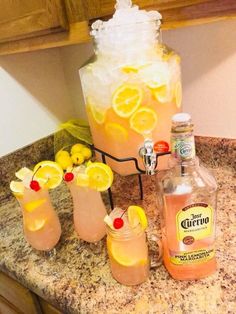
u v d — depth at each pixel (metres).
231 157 0.86
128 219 0.54
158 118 0.63
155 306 0.51
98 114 0.67
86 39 0.67
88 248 0.67
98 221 0.66
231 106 0.82
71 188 0.64
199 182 0.50
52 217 0.66
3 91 0.97
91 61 0.68
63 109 1.18
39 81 1.07
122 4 0.58
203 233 0.50
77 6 0.63
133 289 0.55
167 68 0.62
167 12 0.56
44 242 0.65
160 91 0.61
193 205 0.48
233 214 0.71
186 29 0.80
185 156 0.47
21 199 0.62
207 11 0.51
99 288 0.56
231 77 0.79
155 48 0.64
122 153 0.67
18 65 1.00
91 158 1.07
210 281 0.54
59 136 1.16
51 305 0.65
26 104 1.05
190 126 0.46
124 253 0.53
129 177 0.95
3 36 0.81
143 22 0.58
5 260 0.68
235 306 0.48
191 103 0.89
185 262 0.53
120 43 0.60
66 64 1.13
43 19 0.68
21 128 1.05
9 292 0.77
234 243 0.62
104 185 0.63
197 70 0.83
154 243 0.63
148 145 0.61
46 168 0.64
